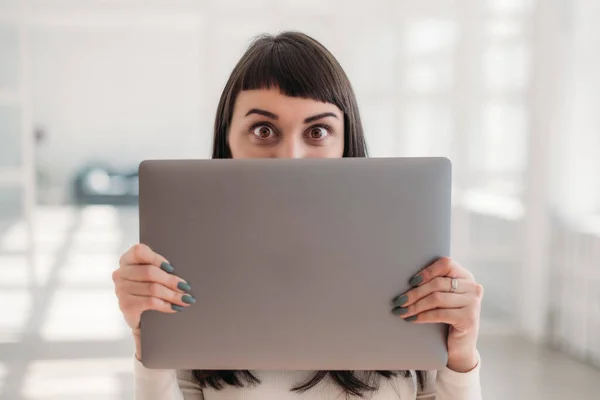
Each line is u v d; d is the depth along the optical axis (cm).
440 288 70
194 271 71
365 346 72
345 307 71
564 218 339
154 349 72
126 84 809
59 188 855
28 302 382
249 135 85
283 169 71
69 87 787
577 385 272
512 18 342
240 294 71
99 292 407
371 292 71
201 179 70
